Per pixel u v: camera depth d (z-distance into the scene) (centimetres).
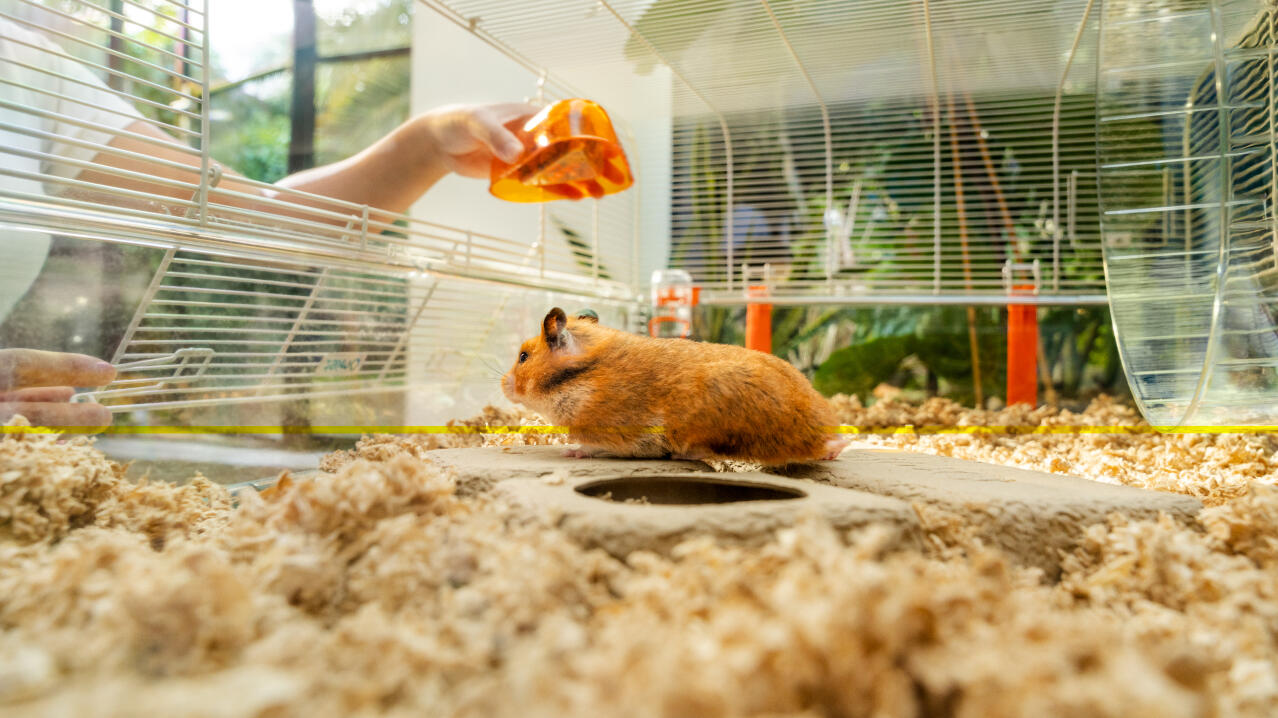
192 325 31
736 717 10
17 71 32
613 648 12
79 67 36
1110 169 34
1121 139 34
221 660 13
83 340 27
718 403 28
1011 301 55
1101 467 36
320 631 16
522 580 15
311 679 12
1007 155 57
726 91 50
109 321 28
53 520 22
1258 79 30
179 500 26
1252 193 31
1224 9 31
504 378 32
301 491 20
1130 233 34
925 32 40
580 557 17
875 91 50
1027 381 55
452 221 80
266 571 17
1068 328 55
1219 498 30
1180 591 19
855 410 53
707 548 16
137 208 31
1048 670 10
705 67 45
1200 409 33
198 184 32
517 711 11
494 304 48
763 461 28
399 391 43
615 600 16
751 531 18
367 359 41
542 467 27
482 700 11
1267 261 31
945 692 10
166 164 29
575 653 13
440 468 27
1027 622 13
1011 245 58
